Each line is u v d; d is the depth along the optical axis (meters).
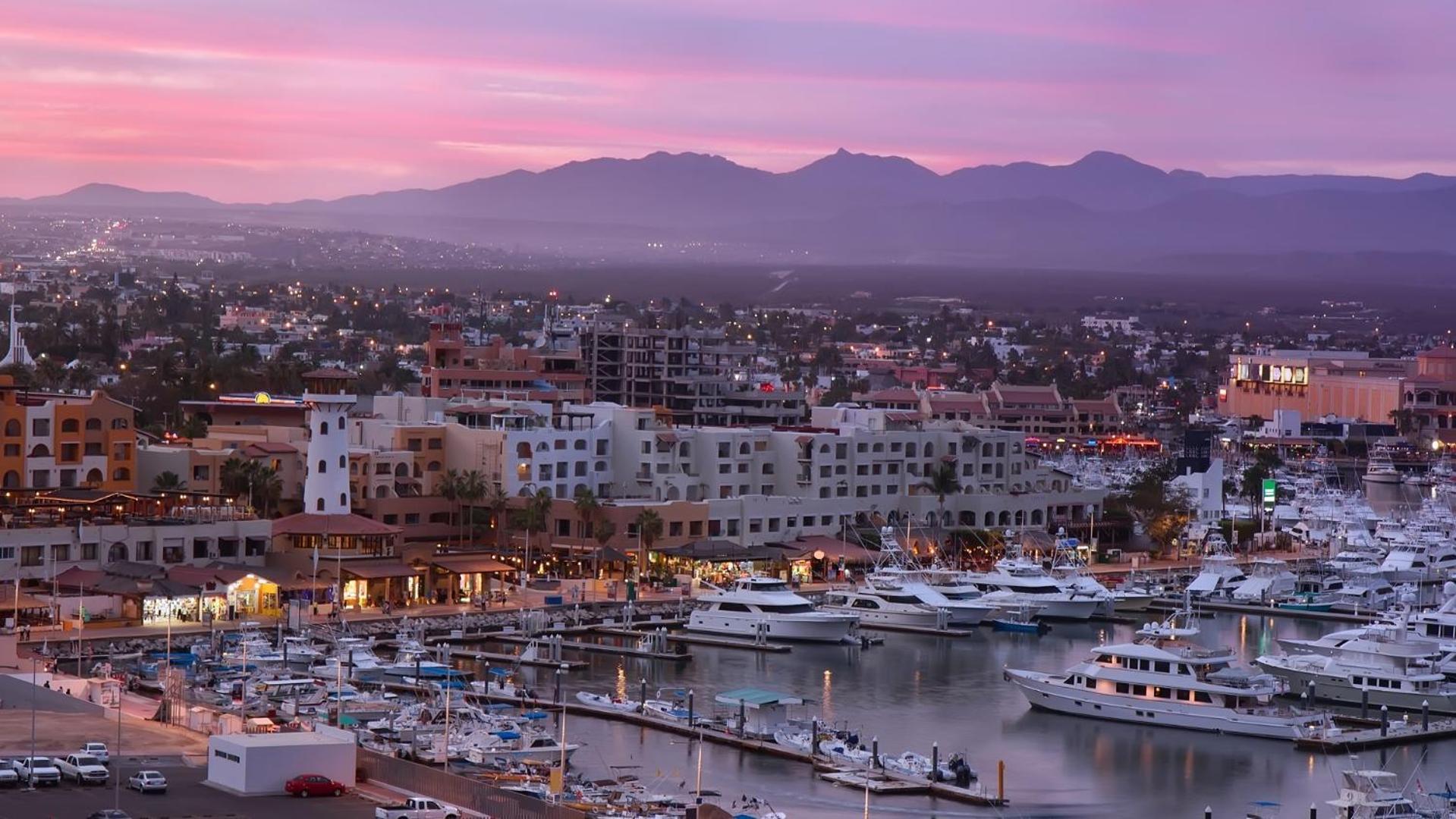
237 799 135.00
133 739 156.50
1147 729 192.38
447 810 130.75
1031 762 176.88
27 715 166.88
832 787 162.00
